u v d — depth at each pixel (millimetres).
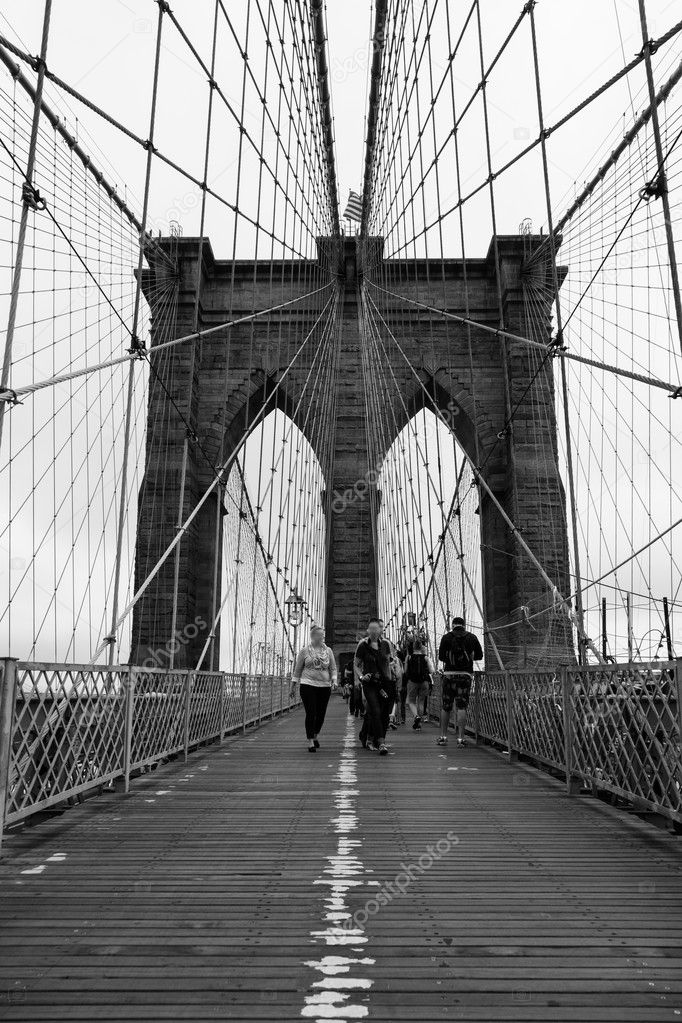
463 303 29156
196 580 26922
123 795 6148
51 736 4727
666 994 2443
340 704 24875
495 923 3090
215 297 29797
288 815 5324
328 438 31203
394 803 5809
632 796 4961
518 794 6234
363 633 30047
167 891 3494
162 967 2623
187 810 5488
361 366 33188
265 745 10258
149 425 26844
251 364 26500
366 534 30875
